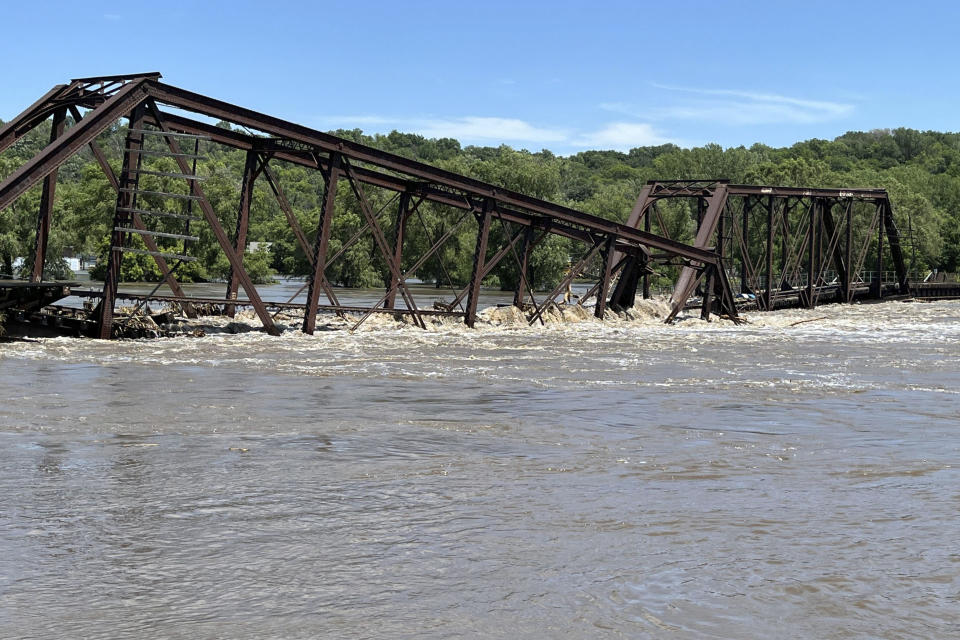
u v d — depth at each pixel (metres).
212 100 37.62
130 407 20.55
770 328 56.38
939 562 10.23
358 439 17.30
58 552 10.17
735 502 12.82
